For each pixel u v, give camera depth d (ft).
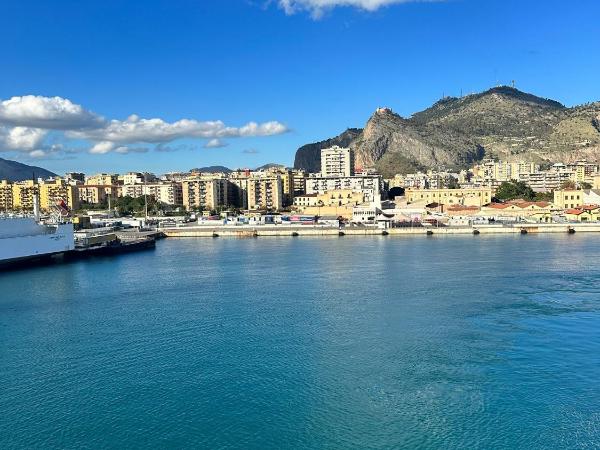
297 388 175.73
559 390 170.09
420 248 525.34
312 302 286.66
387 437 146.41
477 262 413.39
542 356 197.26
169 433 150.51
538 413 156.66
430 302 279.49
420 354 202.28
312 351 208.44
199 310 275.18
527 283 322.96
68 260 495.00
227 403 166.81
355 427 151.74
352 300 288.71
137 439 147.95
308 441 145.48
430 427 150.82
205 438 147.95
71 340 228.02
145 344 221.25
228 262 455.22
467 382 176.86
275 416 158.40
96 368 195.72
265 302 289.53
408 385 175.83
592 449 140.05
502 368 187.32
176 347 216.74
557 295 289.33
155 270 420.36
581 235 636.89
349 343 216.54
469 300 281.74
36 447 144.97
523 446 141.38
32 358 206.59
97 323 253.65
